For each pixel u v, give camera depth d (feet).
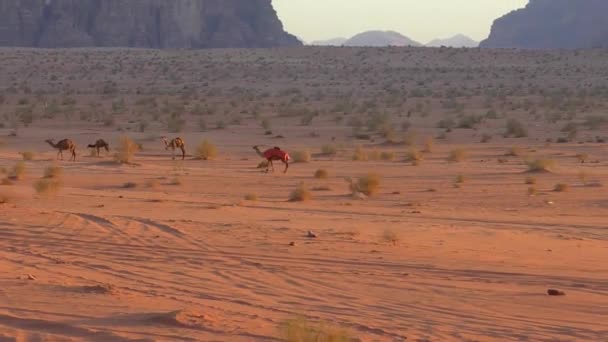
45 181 272.51
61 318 102.94
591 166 381.19
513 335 102.73
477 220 224.74
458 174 347.15
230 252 159.74
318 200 269.85
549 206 263.08
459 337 100.68
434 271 145.89
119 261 149.07
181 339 94.43
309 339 91.86
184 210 225.56
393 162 398.21
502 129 572.51
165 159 411.54
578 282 139.23
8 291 117.60
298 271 141.90
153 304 112.37
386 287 130.93
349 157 420.77
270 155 357.41
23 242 167.32
